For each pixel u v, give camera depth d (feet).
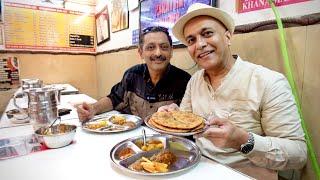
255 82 3.27
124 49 9.61
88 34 12.64
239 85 3.38
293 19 3.78
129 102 6.05
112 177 2.21
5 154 2.76
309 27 3.58
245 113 3.34
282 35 3.76
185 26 3.64
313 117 3.65
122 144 2.94
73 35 12.21
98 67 12.75
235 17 4.86
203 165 2.44
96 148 2.97
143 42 5.37
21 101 6.22
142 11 7.99
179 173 2.25
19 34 10.87
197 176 2.21
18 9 10.73
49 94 3.52
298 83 3.80
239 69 3.43
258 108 3.24
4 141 3.22
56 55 11.86
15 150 2.89
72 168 2.41
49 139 2.89
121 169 2.33
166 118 3.20
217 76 3.75
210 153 3.47
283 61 3.94
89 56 12.79
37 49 11.36
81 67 12.61
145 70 5.78
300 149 2.89
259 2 4.34
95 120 4.34
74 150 2.90
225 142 2.53
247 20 4.60
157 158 2.50
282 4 3.96
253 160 2.85
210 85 3.77
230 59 3.68
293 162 2.88
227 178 2.17
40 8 11.24
